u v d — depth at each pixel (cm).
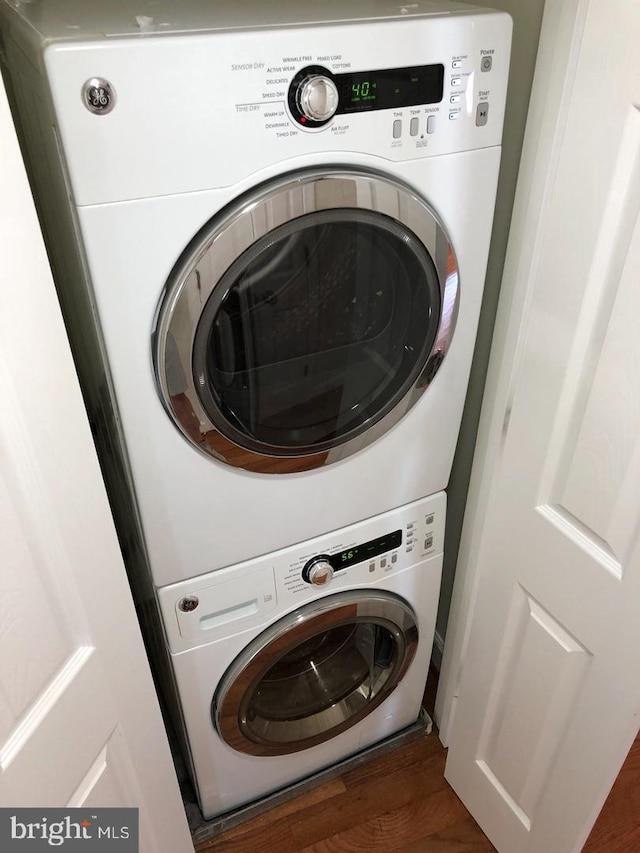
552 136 88
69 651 81
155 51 68
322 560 116
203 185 75
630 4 73
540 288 95
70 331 107
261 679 123
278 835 142
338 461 106
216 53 70
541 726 117
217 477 97
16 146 59
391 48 78
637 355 82
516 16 96
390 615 131
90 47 65
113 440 98
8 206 60
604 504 92
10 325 62
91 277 76
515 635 119
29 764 75
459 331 104
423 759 155
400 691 147
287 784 149
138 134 70
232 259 79
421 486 119
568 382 94
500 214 109
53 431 70
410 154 85
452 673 147
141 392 85
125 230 74
